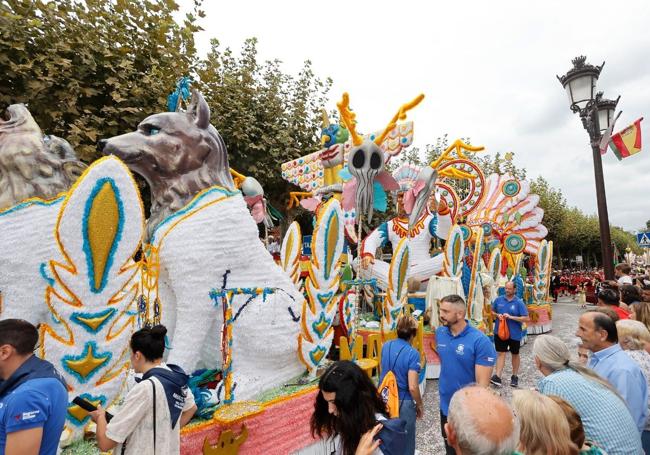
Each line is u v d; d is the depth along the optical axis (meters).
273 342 3.86
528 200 14.77
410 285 7.48
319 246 4.20
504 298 6.95
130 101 7.12
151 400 2.21
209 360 3.81
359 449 1.79
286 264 5.86
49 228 2.93
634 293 5.32
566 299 23.09
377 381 4.87
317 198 7.23
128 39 7.48
